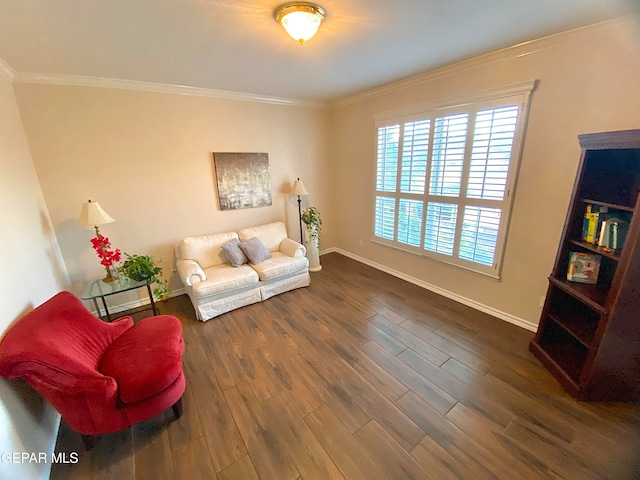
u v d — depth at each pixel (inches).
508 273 104.1
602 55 74.0
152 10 61.4
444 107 111.5
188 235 137.3
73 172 106.6
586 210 76.2
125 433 65.2
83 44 76.2
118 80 107.9
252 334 103.0
